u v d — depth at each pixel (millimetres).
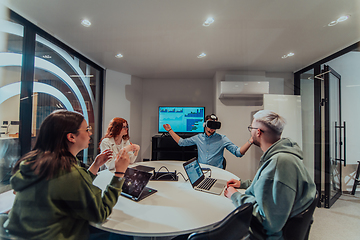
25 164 557
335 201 1491
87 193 562
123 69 2012
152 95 2285
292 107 1697
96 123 1946
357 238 1130
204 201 779
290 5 1006
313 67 1617
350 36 1272
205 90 2254
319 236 1158
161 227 569
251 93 1847
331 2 966
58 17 1146
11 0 999
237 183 954
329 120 1562
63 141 583
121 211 679
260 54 1614
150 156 2332
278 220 595
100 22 1202
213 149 1668
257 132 800
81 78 1698
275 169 630
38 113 1274
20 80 1163
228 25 1210
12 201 568
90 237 629
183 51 1610
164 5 1026
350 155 1548
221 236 543
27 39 1192
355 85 1458
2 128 1051
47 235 540
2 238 566
